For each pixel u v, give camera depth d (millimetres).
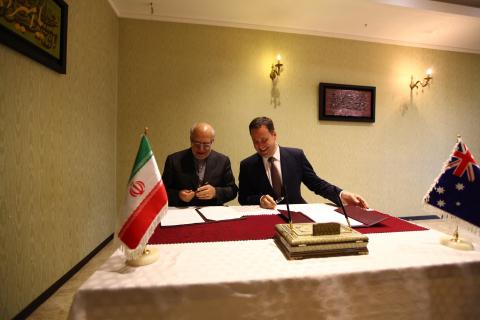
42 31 1391
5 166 1173
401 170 3244
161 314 565
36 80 1385
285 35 2885
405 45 3186
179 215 1141
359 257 713
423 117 3281
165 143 2715
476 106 3434
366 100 3076
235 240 842
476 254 736
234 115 2812
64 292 1591
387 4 2438
